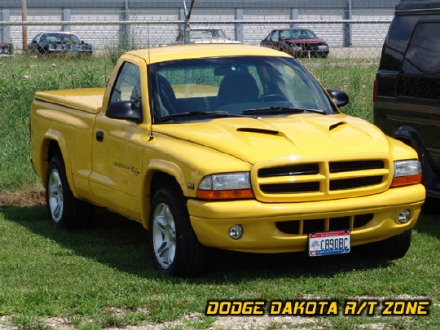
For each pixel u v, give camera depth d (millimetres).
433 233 10711
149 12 62000
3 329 7180
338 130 8969
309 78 10125
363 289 8148
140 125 9383
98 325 7176
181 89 9547
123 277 8766
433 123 10875
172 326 7168
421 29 11273
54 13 61844
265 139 8570
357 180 8578
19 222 11758
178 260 8570
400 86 11453
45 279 8734
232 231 8203
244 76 9781
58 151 11492
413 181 8891
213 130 8797
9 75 19375
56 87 18031
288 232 8375
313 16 64688
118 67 10203
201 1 63156
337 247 8477
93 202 10539
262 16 64438
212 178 8203
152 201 9008
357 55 36906
